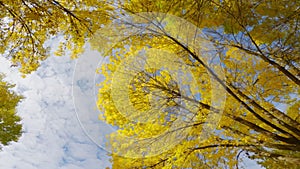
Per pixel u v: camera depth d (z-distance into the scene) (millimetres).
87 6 2947
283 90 3322
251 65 3256
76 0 2949
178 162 3109
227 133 3266
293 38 3008
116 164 2977
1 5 2873
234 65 3244
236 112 3182
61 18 3049
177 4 2625
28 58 3400
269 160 3520
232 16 2895
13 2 2846
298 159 2891
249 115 3305
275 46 3182
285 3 2791
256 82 3246
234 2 2826
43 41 3328
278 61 3270
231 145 3215
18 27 3168
